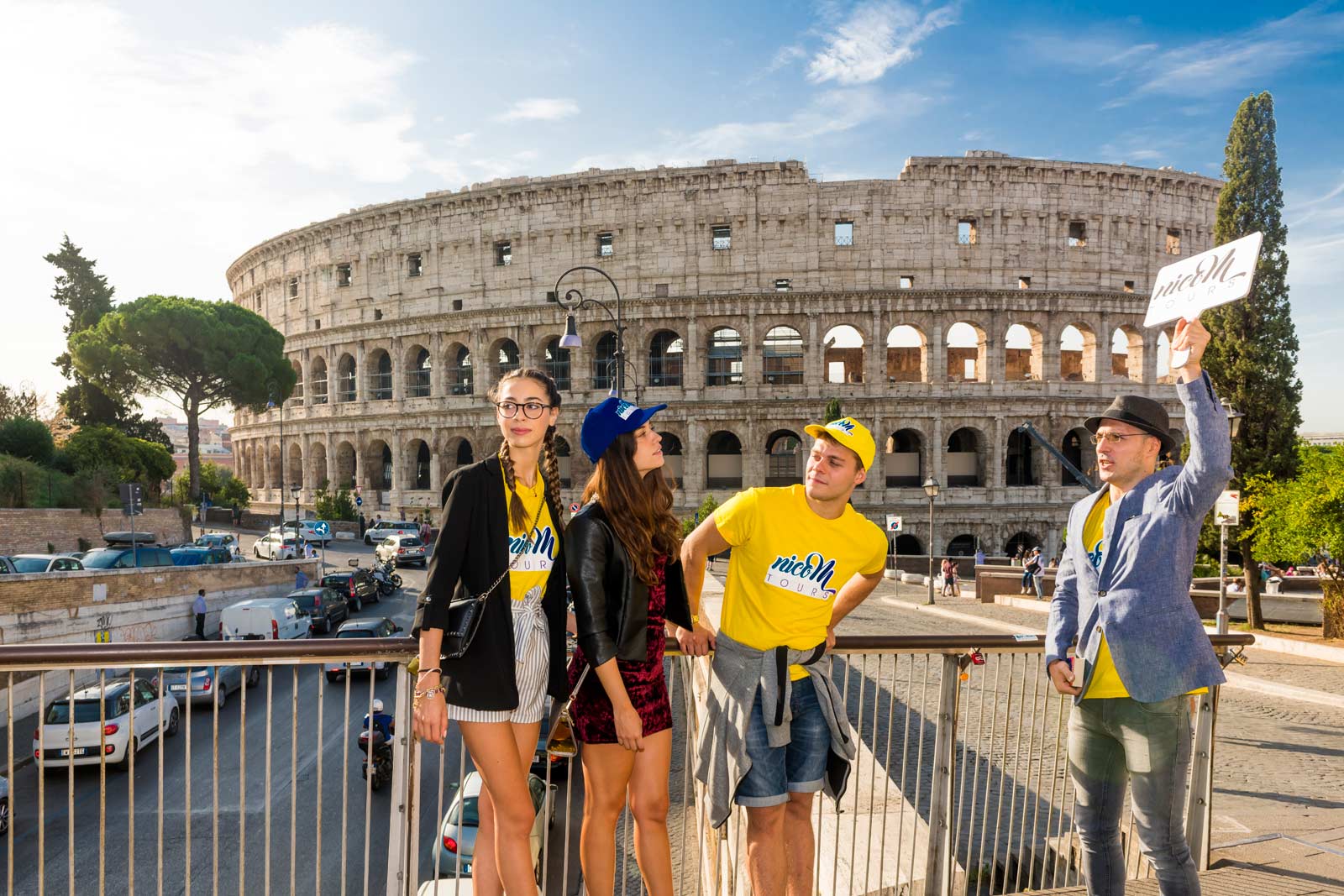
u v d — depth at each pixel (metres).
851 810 8.69
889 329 66.62
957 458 69.44
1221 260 4.76
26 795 19.58
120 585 33.19
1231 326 36.22
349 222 81.38
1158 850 5.06
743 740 4.96
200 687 24.50
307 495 84.62
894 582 57.06
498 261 75.06
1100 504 5.52
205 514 76.94
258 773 20.77
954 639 6.30
